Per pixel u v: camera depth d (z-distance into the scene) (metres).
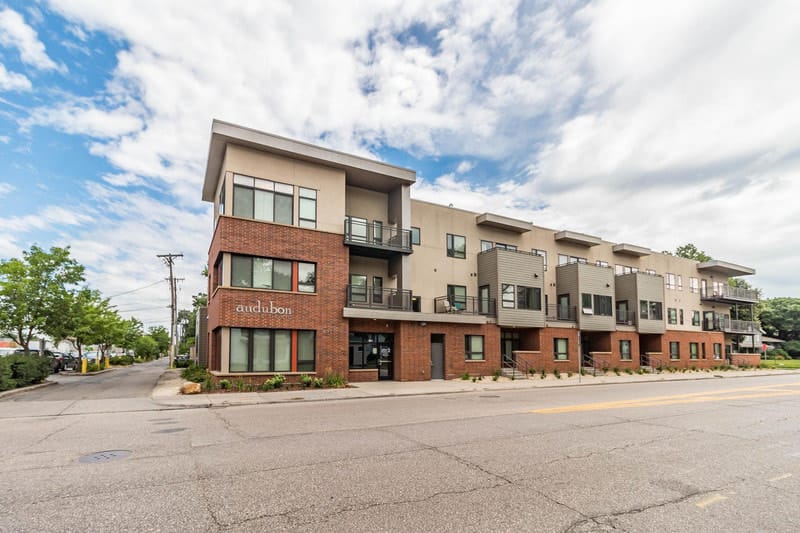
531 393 19.48
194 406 14.72
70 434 9.62
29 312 24.88
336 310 22.67
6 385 18.62
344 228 23.53
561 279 35.59
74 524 4.68
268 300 20.88
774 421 11.48
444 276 29.78
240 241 20.59
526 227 33.16
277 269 21.52
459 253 30.78
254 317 20.45
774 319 80.25
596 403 15.32
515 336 33.19
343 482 6.09
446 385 22.16
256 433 9.61
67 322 26.27
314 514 4.97
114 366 49.19
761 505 5.39
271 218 21.66
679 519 4.93
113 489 5.79
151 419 11.85
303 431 9.83
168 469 6.72
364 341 24.73
